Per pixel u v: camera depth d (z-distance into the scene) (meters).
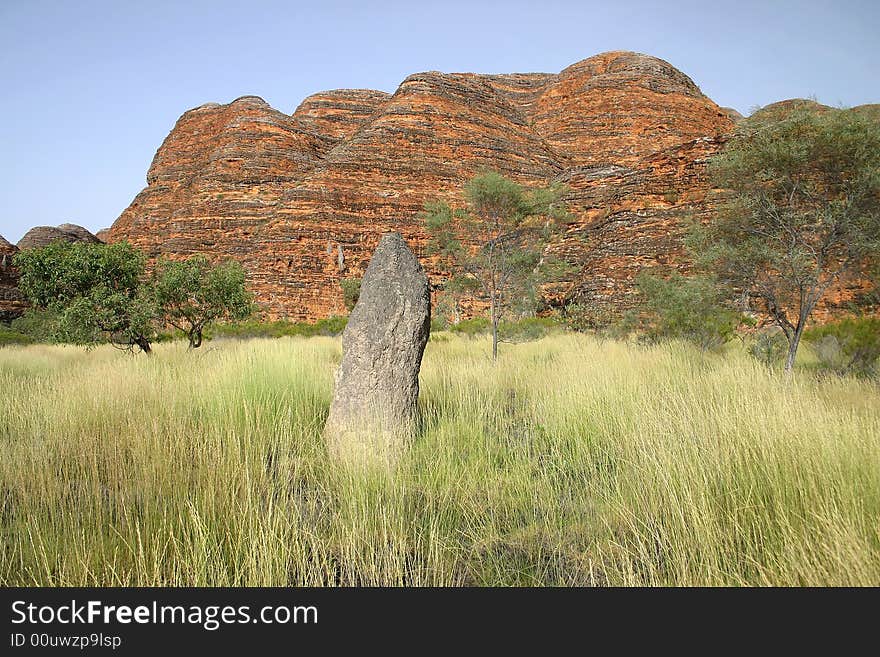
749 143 9.79
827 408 5.66
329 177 57.06
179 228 64.25
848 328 10.93
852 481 3.48
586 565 3.29
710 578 2.86
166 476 4.16
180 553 3.18
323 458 5.13
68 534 3.40
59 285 12.73
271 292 52.94
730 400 6.04
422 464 4.92
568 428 6.09
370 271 5.93
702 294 11.97
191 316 14.30
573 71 86.00
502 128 69.00
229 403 6.20
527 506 4.23
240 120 70.56
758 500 3.56
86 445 4.77
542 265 17.97
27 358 14.34
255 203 63.25
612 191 39.62
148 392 6.82
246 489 3.76
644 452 4.39
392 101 68.50
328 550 3.45
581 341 18.03
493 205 17.02
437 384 8.34
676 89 76.88
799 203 9.84
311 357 10.79
